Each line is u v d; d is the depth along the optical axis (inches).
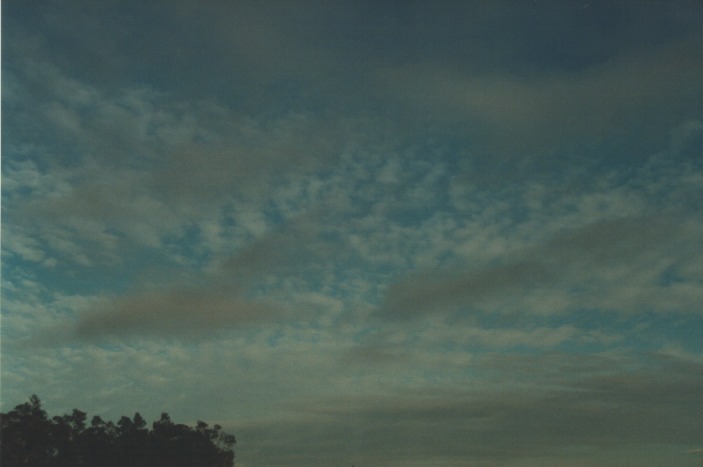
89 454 1692.9
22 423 1619.1
